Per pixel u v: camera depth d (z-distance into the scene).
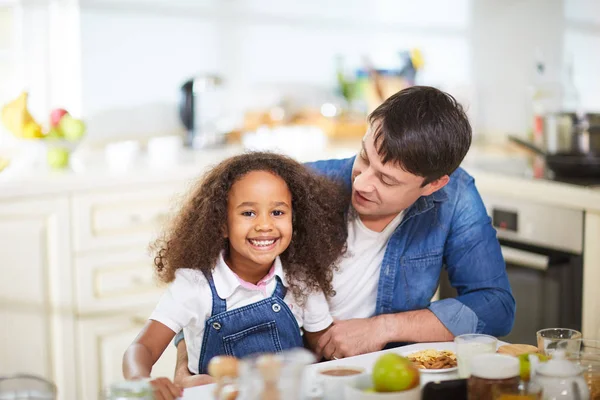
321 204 1.64
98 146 3.42
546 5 3.34
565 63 3.27
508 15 3.51
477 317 1.67
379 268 1.72
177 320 1.53
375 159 1.53
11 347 2.78
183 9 3.57
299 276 1.63
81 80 3.36
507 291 1.72
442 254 1.74
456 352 1.39
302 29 3.85
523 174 2.71
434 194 1.72
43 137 2.91
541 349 1.40
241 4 3.70
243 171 1.54
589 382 1.30
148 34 3.50
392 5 3.91
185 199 1.66
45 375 2.84
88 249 2.85
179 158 3.16
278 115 3.69
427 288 1.75
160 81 3.56
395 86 3.69
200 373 1.59
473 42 3.69
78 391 2.89
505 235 2.67
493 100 3.62
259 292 1.58
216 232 1.54
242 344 1.57
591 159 2.60
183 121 3.45
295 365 1.07
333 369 1.30
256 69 3.79
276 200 1.52
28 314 2.79
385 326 1.64
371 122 1.56
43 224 2.78
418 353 1.48
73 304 2.85
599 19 3.10
